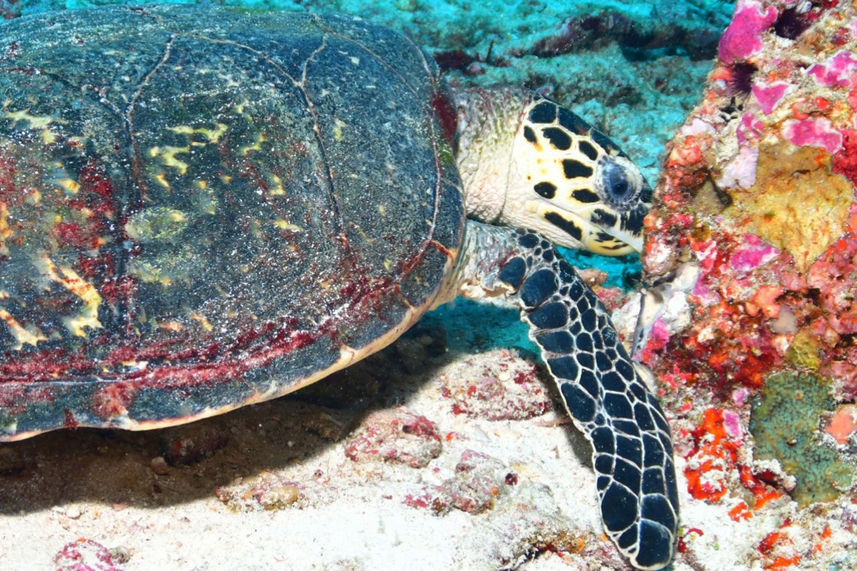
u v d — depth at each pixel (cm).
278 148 82
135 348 77
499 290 96
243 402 79
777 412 84
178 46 85
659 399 89
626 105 149
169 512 82
